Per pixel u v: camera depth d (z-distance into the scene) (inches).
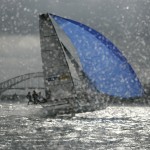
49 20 4042.8
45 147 2554.1
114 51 3937.0
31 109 4562.0
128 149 2498.8
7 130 3319.4
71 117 4084.6
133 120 4596.5
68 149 2488.9
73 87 4028.1
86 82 4060.0
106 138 2928.2
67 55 4180.6
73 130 3344.0
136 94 3811.5
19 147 2549.2
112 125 3838.6
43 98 4097.0
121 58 3873.0
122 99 3885.3
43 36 4050.2
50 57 4042.8
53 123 3779.5
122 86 3863.2
